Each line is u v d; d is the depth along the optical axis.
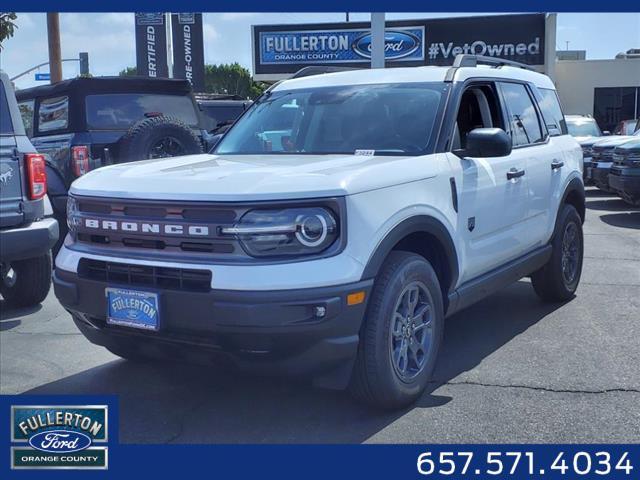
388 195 4.06
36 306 7.09
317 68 6.24
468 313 6.46
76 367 5.23
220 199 3.72
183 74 25.62
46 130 9.75
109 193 4.10
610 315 6.31
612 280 7.70
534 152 5.96
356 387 4.06
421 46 28.53
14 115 6.20
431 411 4.34
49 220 6.43
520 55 27.91
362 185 3.88
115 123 9.55
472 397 4.54
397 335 4.16
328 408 4.43
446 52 28.38
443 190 4.56
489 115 5.59
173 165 4.71
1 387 4.82
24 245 6.14
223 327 3.65
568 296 6.75
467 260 4.89
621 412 4.30
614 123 34.06
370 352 3.96
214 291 3.66
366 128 5.05
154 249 3.95
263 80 29.92
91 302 4.12
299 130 5.32
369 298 3.92
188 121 10.45
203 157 5.21
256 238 3.68
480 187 5.00
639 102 33.66
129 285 3.94
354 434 4.09
